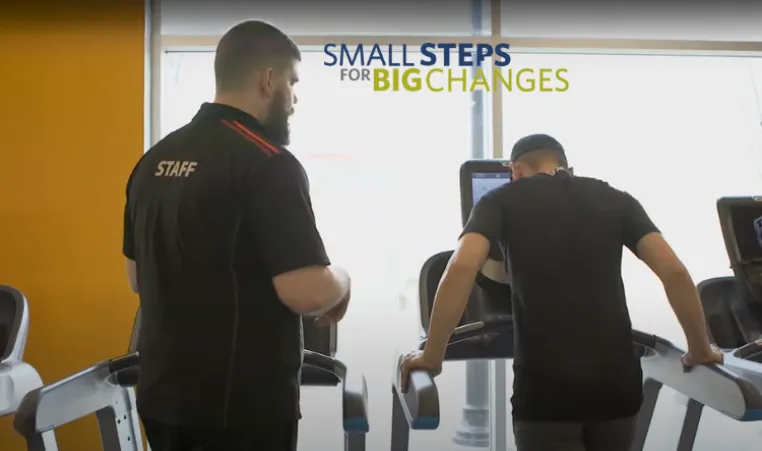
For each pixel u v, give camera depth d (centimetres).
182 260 120
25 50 299
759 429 324
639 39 322
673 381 185
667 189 331
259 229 118
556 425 140
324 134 323
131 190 132
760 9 325
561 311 140
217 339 119
